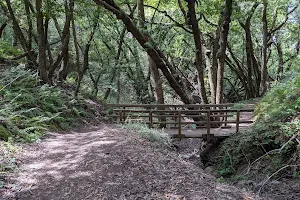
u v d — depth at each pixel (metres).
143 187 5.10
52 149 6.75
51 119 8.98
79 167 5.70
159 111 10.71
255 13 20.98
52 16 11.60
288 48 26.05
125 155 6.39
